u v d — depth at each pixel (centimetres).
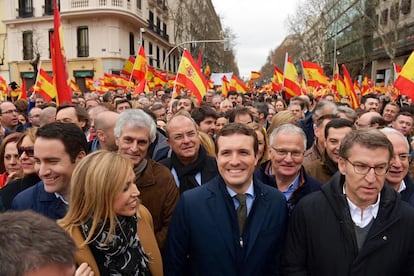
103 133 373
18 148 322
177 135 381
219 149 258
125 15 3275
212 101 1068
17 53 3519
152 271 243
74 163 266
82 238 211
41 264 107
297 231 257
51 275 109
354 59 4384
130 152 314
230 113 591
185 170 383
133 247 223
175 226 269
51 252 109
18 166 352
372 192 226
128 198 218
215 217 257
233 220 257
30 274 105
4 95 1436
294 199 319
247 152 253
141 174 321
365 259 231
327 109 567
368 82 2084
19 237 109
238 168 253
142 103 907
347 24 4594
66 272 114
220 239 254
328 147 372
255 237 254
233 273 253
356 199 236
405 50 3347
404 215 234
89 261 207
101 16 3222
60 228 121
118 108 692
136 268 221
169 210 320
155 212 317
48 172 260
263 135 438
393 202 234
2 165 377
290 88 1118
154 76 1773
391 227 231
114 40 3272
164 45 4803
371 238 230
